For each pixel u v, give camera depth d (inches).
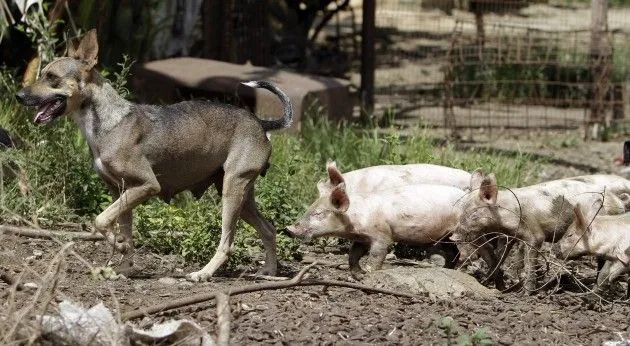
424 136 513.0
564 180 358.0
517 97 753.6
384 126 661.9
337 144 514.9
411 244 359.3
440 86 778.2
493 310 311.4
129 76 585.6
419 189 355.6
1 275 302.5
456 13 994.1
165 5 609.3
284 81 565.0
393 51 884.6
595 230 336.2
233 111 343.3
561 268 335.0
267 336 276.8
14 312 265.4
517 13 1010.7
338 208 349.1
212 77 569.9
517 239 340.2
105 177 333.4
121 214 337.1
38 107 321.1
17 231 363.9
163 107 336.8
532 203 343.9
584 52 789.9
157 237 382.9
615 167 604.1
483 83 726.5
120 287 319.9
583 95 751.7
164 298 307.9
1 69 525.7
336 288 327.0
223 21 649.0
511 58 765.9
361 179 386.0
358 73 813.9
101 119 326.6
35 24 485.1
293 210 396.2
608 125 692.1
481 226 341.4
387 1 1012.5
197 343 257.6
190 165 338.0
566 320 307.3
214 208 392.2
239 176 341.7
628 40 859.4
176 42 629.3
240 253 370.0
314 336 277.4
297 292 321.7
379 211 351.9
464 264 359.3
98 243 376.8
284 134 509.0
